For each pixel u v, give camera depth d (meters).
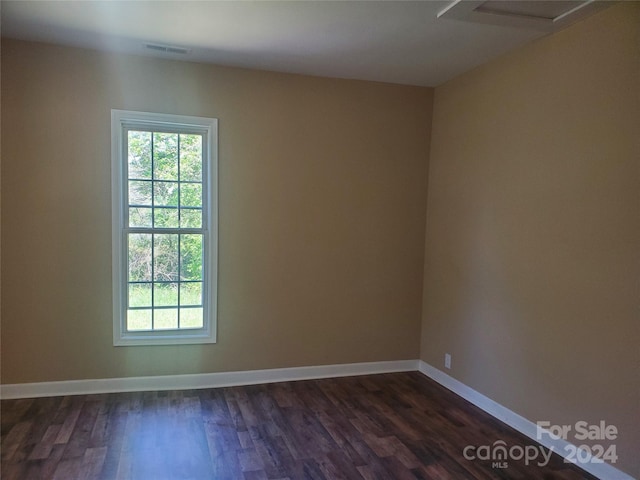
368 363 4.13
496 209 3.29
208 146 3.62
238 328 3.77
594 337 2.53
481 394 3.42
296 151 3.81
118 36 3.03
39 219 3.30
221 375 3.76
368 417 3.22
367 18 2.66
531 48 2.97
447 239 3.87
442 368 3.92
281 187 3.79
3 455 2.57
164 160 3.58
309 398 3.53
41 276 3.33
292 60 3.44
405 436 2.95
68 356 3.43
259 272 3.79
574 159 2.65
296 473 2.49
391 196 4.09
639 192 2.29
